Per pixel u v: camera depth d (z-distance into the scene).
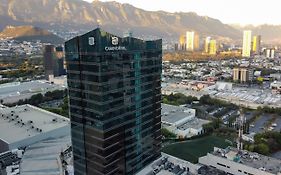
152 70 168.00
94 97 135.00
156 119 180.25
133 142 160.12
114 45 135.38
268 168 162.75
